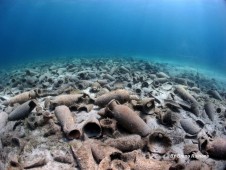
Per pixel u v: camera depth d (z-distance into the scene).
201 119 3.29
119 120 2.46
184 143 2.51
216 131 3.01
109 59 10.88
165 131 2.67
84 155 2.01
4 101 3.88
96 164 1.95
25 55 23.33
